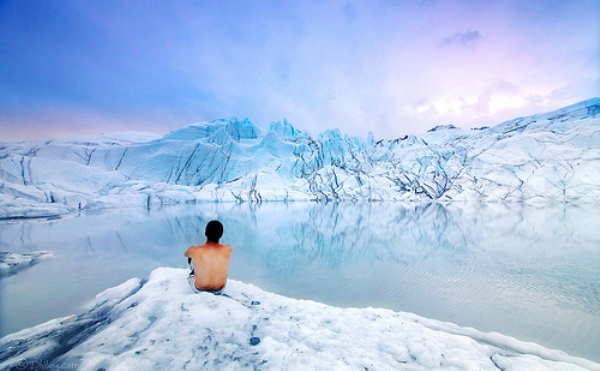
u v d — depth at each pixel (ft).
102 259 29.91
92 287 21.01
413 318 14.55
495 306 18.25
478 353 10.36
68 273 24.76
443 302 19.12
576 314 17.15
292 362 8.86
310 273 25.90
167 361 8.54
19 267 26.78
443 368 9.25
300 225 61.16
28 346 10.52
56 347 10.34
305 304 14.66
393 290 21.30
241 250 35.81
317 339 10.51
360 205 129.80
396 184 175.11
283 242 41.45
